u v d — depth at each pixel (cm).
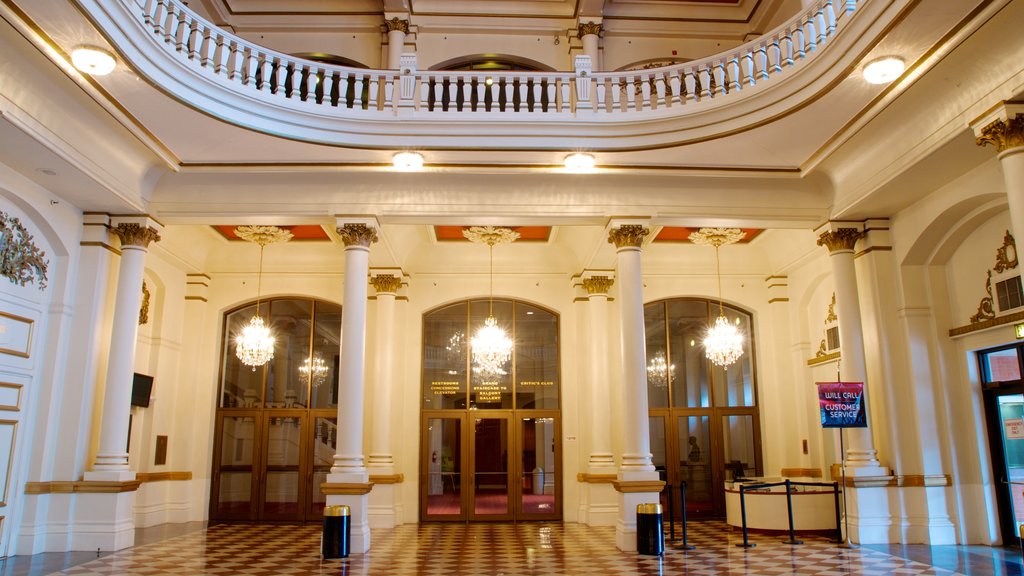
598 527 1193
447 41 1277
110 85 745
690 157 927
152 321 1238
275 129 858
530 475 1320
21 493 870
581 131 898
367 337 1312
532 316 1388
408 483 1288
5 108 695
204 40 820
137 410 1187
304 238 1272
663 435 1358
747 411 1367
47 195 892
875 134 846
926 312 967
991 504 912
